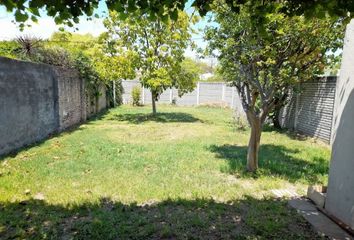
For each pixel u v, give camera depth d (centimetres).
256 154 546
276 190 462
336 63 506
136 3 244
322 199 388
